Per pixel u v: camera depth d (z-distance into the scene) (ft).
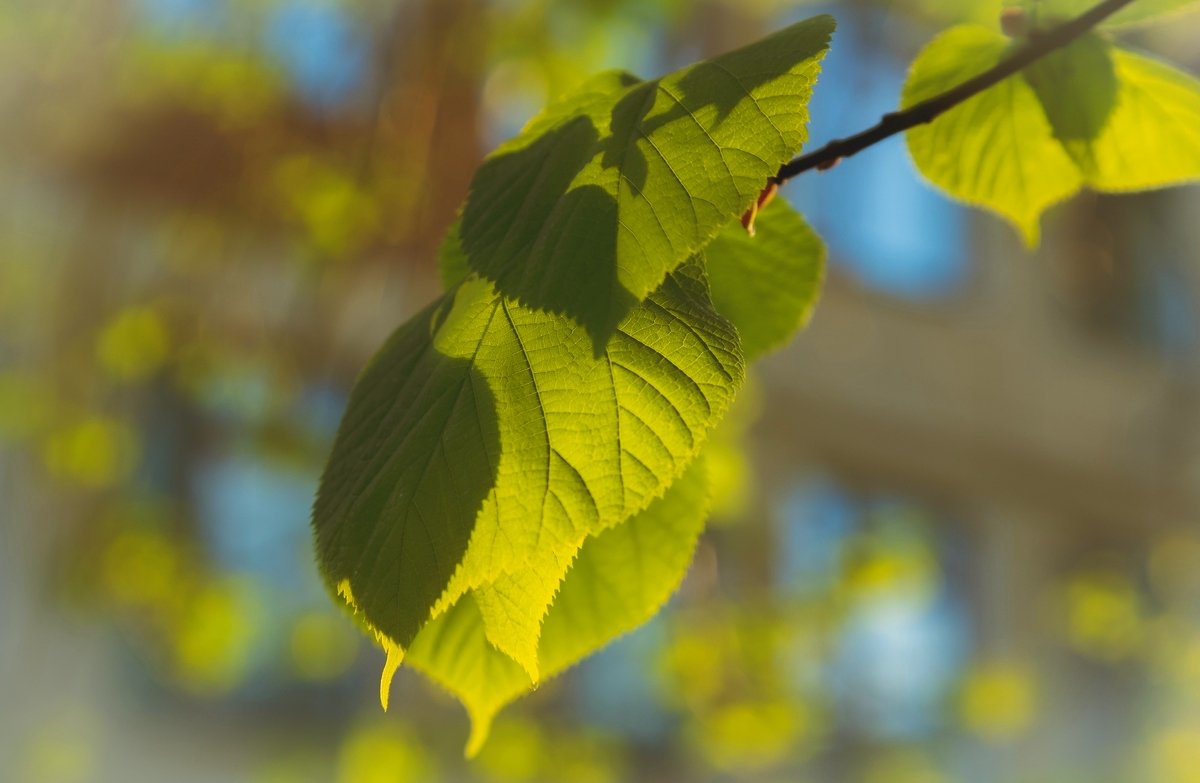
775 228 4.55
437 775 17.01
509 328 3.36
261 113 15.71
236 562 20.20
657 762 23.09
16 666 21.03
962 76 4.63
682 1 16.87
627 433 3.21
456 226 4.04
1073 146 4.73
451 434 3.24
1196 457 41.63
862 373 35.09
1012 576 37.22
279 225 16.48
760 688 16.99
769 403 33.04
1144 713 36.73
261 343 17.35
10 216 17.40
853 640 26.00
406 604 3.08
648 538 4.59
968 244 38.34
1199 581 40.24
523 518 3.15
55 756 21.16
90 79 15.78
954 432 36.65
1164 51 17.88
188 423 20.11
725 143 3.19
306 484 18.51
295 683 23.44
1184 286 42.93
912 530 35.35
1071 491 38.96
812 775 25.03
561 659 4.67
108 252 17.63
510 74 15.38
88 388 18.48
